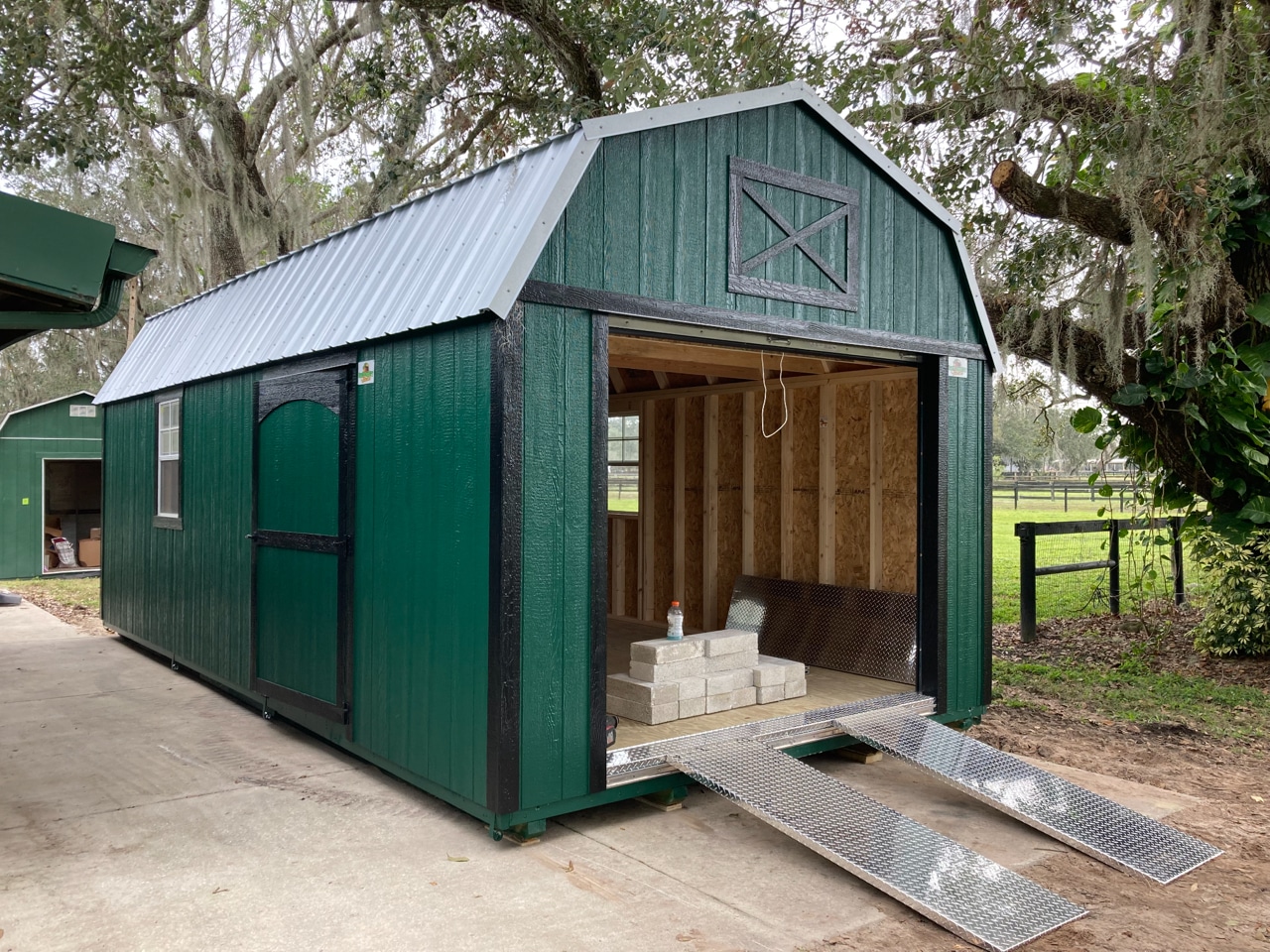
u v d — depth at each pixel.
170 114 11.84
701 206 4.64
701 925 3.31
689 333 4.66
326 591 5.30
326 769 5.22
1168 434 7.96
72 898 3.50
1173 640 9.08
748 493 8.04
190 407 7.55
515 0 9.95
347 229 6.16
